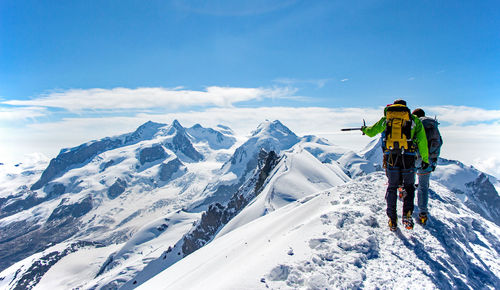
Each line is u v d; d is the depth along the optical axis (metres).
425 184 7.74
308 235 8.48
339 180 133.75
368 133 7.83
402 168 7.00
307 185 99.81
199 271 12.20
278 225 13.07
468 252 7.99
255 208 82.25
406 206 6.83
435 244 7.34
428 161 7.42
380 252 7.17
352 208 9.66
